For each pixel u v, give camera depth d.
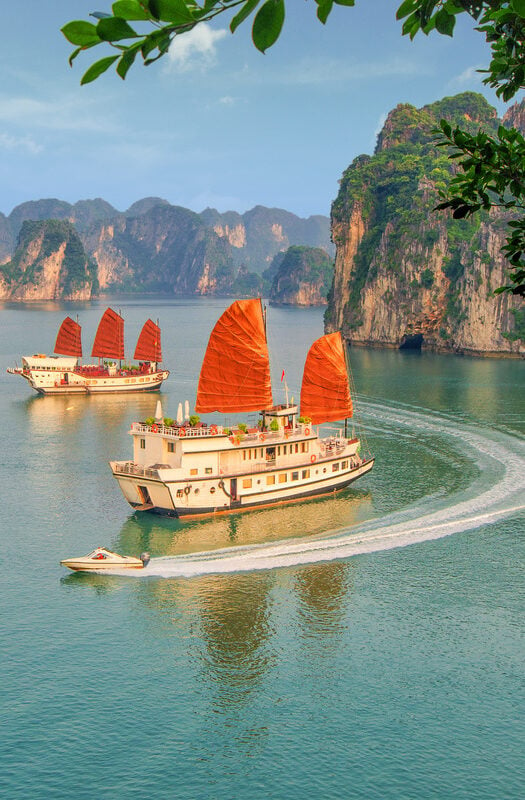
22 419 96.25
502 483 64.75
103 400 112.94
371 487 64.69
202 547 51.16
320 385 67.31
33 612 41.53
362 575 46.50
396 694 34.16
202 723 32.00
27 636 38.84
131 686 34.66
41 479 67.12
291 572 47.03
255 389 62.06
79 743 30.61
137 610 41.91
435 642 38.62
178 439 56.62
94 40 4.86
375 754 30.12
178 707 33.06
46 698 33.53
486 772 29.09
